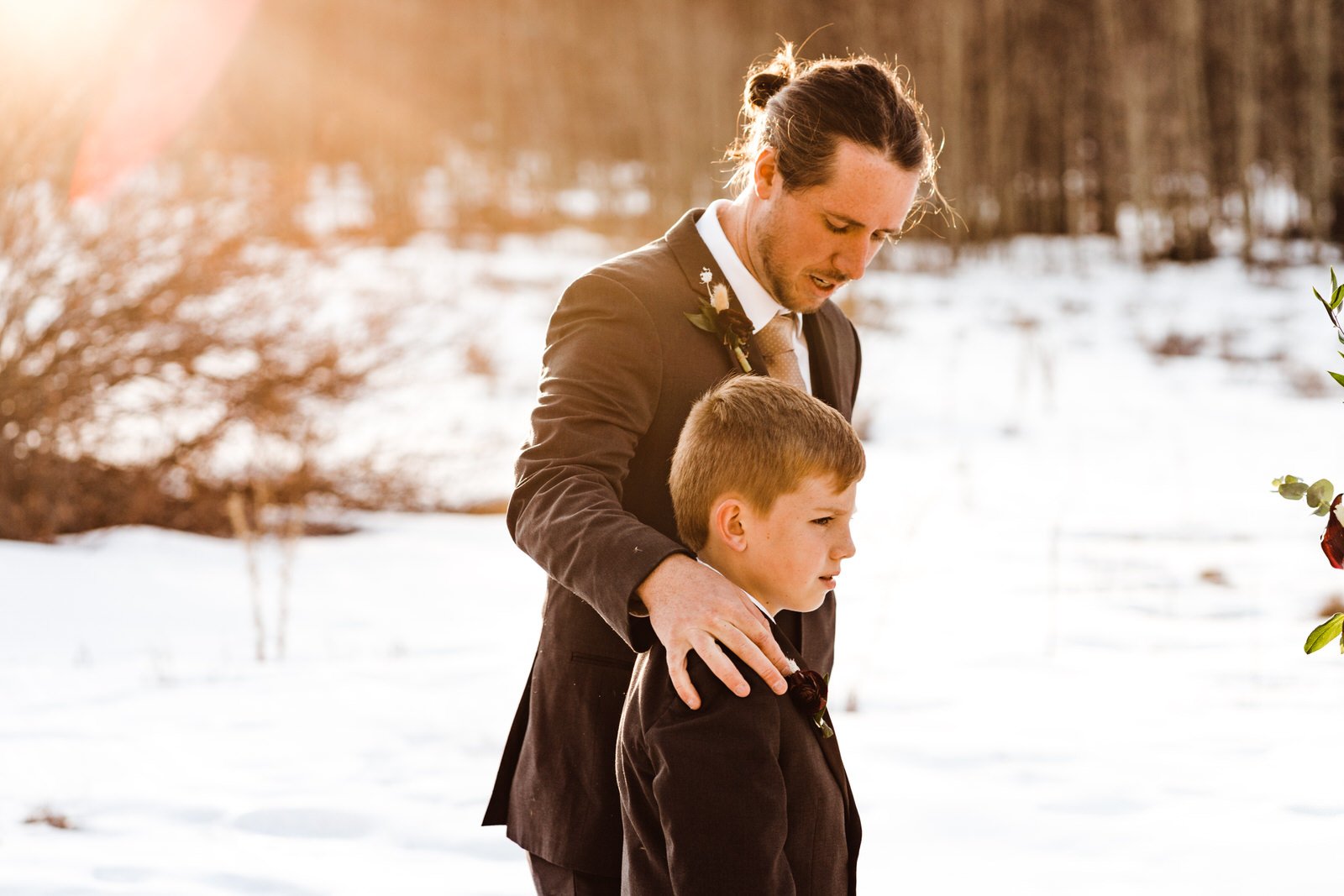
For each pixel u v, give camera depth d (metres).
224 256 8.82
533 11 41.12
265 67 27.28
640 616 1.94
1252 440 12.75
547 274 26.44
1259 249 33.88
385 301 9.89
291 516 8.81
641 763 1.86
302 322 9.21
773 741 1.76
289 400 9.14
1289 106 34.28
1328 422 13.80
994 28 35.34
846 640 5.94
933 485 10.47
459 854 3.49
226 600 6.98
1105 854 3.36
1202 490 10.25
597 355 2.24
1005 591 6.89
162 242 8.78
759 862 1.70
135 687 5.30
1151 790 3.84
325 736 4.59
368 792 3.99
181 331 8.80
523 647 6.03
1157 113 33.62
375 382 9.84
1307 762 4.06
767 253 2.34
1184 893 3.08
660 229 35.00
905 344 19.98
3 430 8.48
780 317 2.45
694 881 1.70
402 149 36.75
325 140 35.84
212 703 5.05
